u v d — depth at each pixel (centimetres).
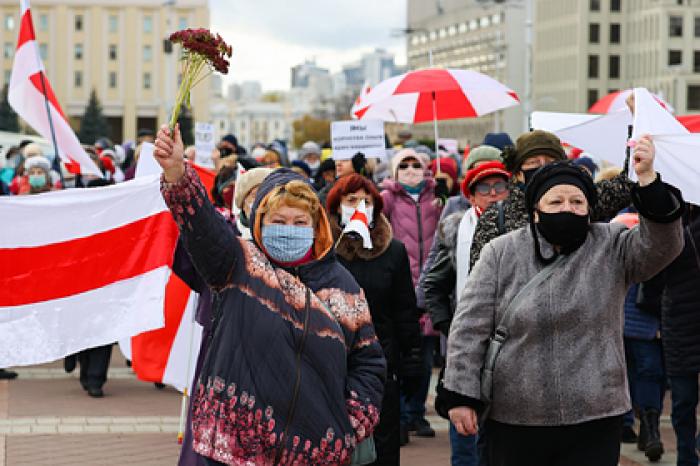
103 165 1820
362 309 497
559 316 511
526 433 520
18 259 782
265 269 480
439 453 918
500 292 527
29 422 1012
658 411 907
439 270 765
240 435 466
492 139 1161
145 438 952
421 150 1495
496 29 11306
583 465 514
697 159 578
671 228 502
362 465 503
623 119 859
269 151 1519
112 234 795
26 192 1493
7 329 779
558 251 523
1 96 12100
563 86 10331
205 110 13075
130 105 12838
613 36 10106
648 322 902
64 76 12750
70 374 1302
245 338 470
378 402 493
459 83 1280
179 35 475
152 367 910
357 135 1366
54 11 12700
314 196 488
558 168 520
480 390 525
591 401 509
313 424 471
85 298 793
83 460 868
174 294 901
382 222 712
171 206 472
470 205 961
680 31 9469
